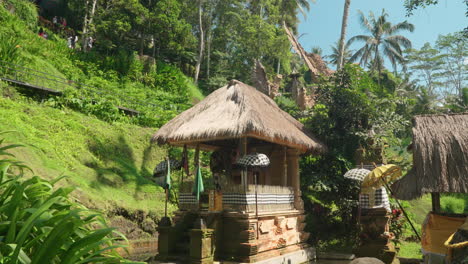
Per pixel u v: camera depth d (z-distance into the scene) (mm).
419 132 8508
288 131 10211
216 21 39906
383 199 10273
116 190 12516
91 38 28484
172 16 28047
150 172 15523
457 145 7828
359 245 10609
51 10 31219
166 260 8500
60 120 14508
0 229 2488
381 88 14836
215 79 34781
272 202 9883
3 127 10992
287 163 11742
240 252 8523
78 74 22234
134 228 11406
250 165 8773
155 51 34750
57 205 2947
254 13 42156
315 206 14227
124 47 29891
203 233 7992
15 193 2658
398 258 10477
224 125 9086
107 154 14523
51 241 2230
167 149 17312
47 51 21906
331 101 13953
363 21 41562
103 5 29109
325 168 13180
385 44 40875
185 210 9719
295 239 10758
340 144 13547
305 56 31812
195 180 9047
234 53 36781
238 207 8836
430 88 52469
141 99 22328
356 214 12930
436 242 7395
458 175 7387
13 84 15172
